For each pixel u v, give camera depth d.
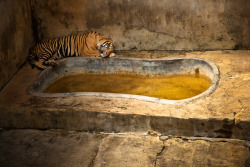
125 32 6.38
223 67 5.36
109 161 3.87
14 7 5.71
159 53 6.27
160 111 4.29
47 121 4.52
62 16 6.43
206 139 4.13
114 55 6.11
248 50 6.01
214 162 3.74
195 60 5.61
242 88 4.68
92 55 6.14
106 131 4.43
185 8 6.02
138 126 4.33
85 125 4.46
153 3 6.08
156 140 4.17
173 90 5.40
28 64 6.04
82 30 6.48
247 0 5.73
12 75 5.59
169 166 3.73
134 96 4.69
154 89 5.48
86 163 3.86
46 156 4.00
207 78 5.53
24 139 4.33
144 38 6.36
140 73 5.89
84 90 5.57
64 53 6.29
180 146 4.03
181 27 6.15
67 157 3.97
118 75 6.00
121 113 4.30
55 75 5.86
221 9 5.90
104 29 6.43
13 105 4.61
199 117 4.11
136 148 4.05
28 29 6.31
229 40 6.07
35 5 6.38
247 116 4.04
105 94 4.77
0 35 5.17
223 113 4.15
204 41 6.18
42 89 5.42
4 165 3.89
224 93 4.60
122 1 6.17
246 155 3.79
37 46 6.15
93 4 6.28
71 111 4.41
